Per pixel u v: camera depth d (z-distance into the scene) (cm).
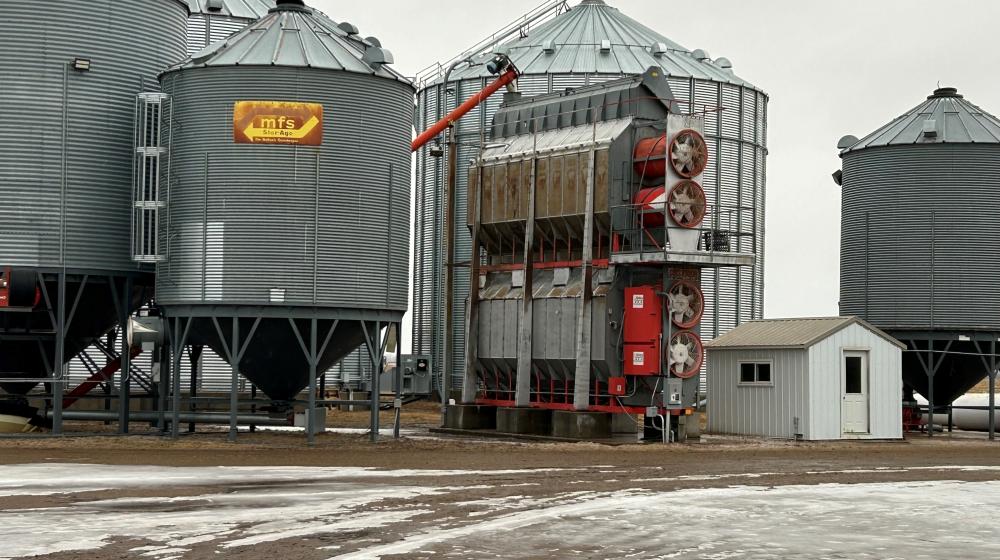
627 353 5703
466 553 2736
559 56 8756
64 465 4312
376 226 5466
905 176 6950
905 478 4319
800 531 3111
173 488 3697
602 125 6025
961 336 6794
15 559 2591
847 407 5962
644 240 5703
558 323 6034
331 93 5375
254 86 5319
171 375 6247
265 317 5284
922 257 6881
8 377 5653
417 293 9225
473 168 6619
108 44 5591
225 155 5312
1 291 5353
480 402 6506
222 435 5631
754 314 9031
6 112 5425
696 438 5812
